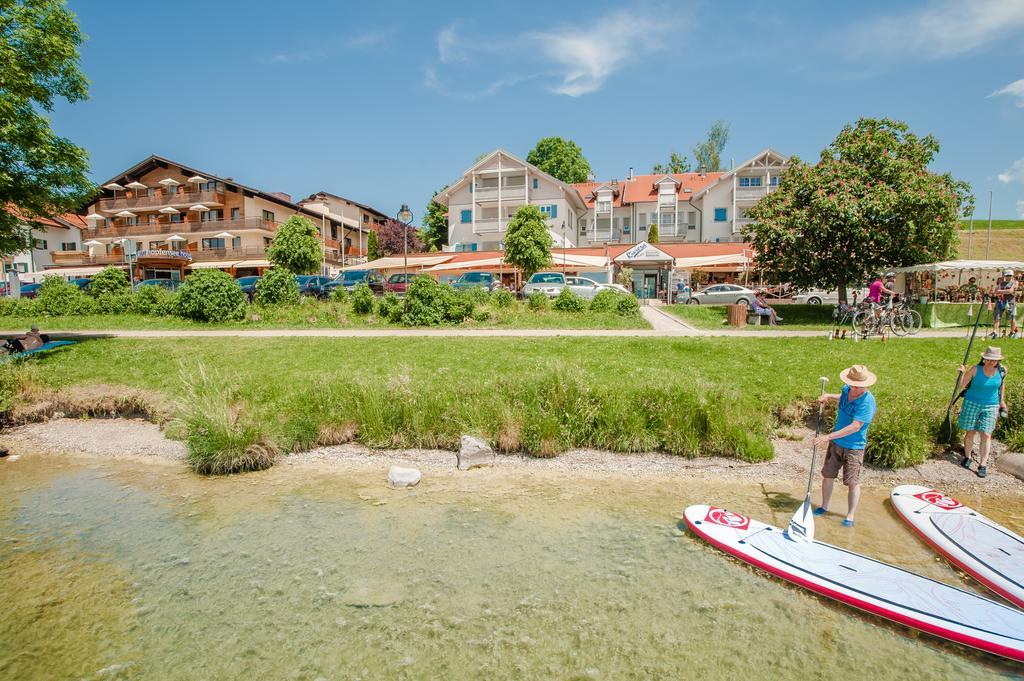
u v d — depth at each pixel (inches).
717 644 171.5
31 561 225.9
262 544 238.7
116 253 2129.7
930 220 832.3
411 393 376.2
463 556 226.5
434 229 2413.9
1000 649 165.8
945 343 569.6
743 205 1883.6
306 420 362.9
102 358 550.0
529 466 333.7
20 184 548.7
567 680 156.5
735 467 326.6
